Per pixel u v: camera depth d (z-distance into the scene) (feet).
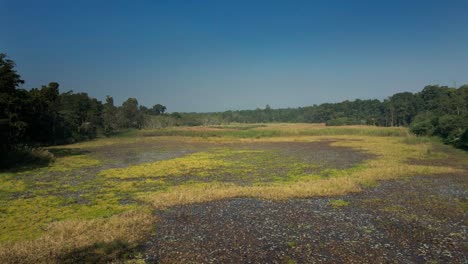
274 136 316.81
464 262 40.60
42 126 218.18
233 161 143.64
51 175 111.55
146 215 61.36
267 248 45.96
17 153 138.31
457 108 229.04
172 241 49.06
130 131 372.38
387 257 42.34
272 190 80.69
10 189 88.22
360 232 51.88
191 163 137.49
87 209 67.56
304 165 127.85
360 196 75.15
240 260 42.11
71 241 48.03
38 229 54.85
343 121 491.31
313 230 53.11
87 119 327.06
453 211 62.44
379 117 483.92
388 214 61.11
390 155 149.79
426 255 42.80
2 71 131.64
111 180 101.96
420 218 58.49
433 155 146.82
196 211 65.10
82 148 217.15
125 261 42.14
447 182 89.35
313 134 325.83
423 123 252.21
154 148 214.90
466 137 174.60
